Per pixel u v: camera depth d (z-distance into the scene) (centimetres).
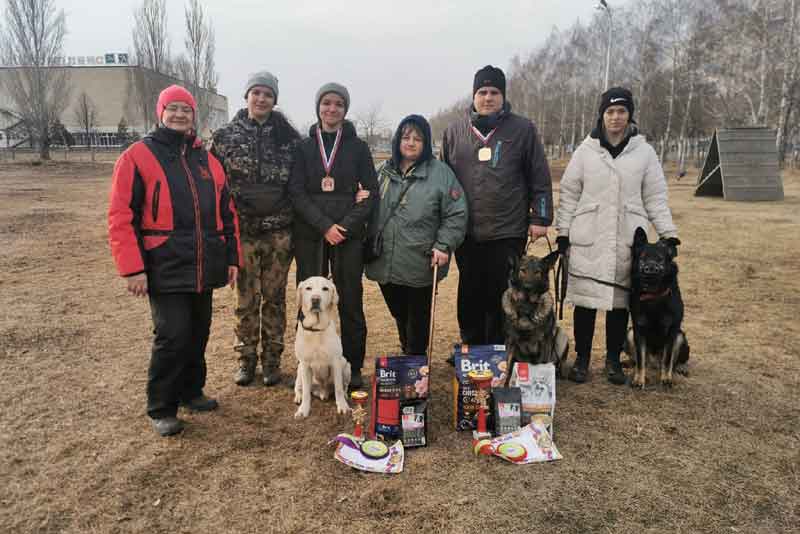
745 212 1445
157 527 241
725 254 909
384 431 322
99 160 3956
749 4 3067
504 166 394
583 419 353
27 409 357
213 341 509
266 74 370
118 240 297
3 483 272
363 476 284
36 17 3462
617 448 315
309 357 354
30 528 238
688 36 3381
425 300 411
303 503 260
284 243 391
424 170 382
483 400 321
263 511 253
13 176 2627
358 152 382
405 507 257
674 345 400
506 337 394
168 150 315
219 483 276
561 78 4894
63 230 1138
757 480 280
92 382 403
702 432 334
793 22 2542
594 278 399
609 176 395
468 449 314
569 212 418
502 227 400
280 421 349
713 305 625
